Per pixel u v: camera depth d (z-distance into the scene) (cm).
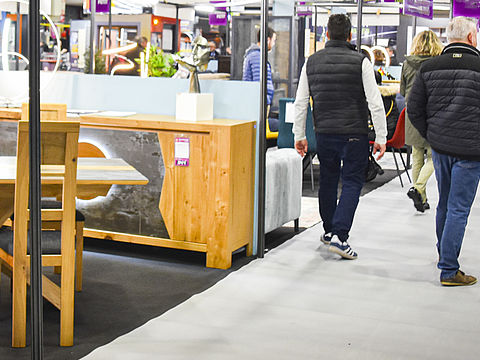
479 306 392
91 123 488
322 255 495
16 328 320
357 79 467
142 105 516
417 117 429
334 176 495
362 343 334
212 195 457
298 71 870
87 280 427
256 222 491
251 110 484
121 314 367
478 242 539
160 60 579
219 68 949
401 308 386
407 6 841
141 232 485
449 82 407
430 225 598
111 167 372
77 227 400
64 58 1020
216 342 330
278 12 830
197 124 457
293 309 380
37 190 267
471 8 772
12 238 337
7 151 513
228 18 1126
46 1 573
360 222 605
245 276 441
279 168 523
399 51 1344
